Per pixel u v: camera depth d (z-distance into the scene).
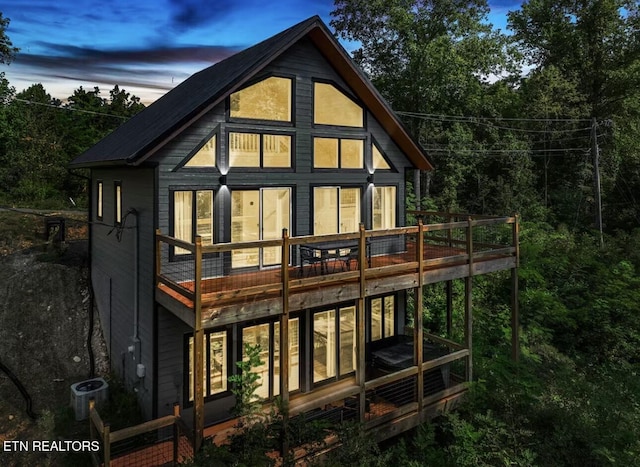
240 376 7.55
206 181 9.02
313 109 10.53
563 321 15.84
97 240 13.01
